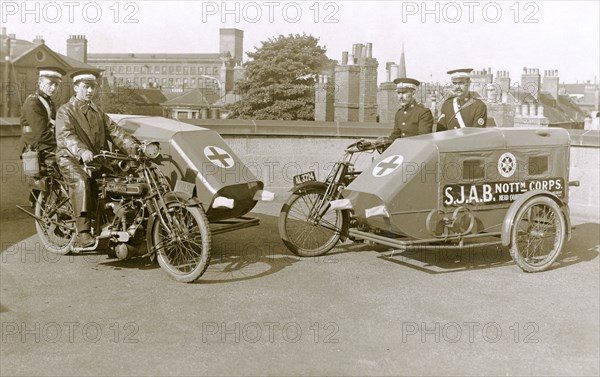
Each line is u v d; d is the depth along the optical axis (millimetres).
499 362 4352
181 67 102875
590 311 5340
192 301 5438
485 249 7344
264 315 5145
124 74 103500
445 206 6215
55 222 6719
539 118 31812
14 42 50406
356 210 6445
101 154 6102
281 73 59062
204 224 5785
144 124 6797
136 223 6148
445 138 6273
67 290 5668
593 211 9148
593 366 4297
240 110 59781
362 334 4793
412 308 5363
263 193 6359
